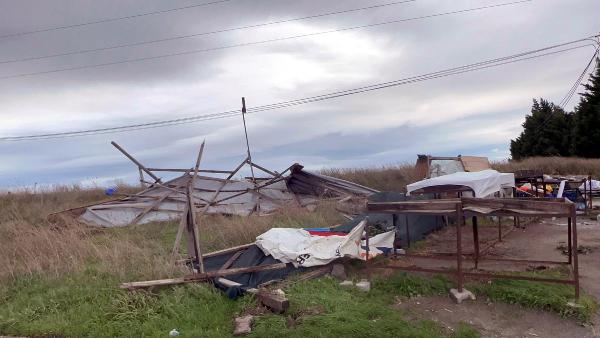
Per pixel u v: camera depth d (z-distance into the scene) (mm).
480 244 10367
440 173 16906
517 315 6234
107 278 7695
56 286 7621
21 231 11078
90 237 10898
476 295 6816
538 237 10961
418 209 7207
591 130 40594
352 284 7398
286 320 5996
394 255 9094
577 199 14766
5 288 7727
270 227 11305
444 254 8562
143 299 6672
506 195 13883
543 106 53031
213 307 6641
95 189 21281
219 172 17266
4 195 19875
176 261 8297
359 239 8633
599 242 10086
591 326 5855
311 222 12305
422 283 7176
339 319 5879
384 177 23094
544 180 14953
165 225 13875
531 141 51312
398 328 5680
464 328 5789
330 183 17203
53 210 16453
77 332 6035
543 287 6762
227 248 10086
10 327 6289
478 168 17234
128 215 15039
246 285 7371
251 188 16578
